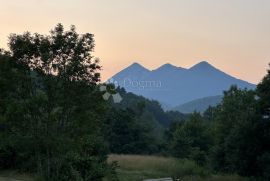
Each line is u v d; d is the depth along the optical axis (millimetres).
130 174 37562
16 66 16547
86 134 17047
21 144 16359
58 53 16609
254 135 38750
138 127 82500
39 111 16281
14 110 15727
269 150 38375
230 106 52281
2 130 16781
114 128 79938
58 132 16531
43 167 17391
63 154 17875
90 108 16781
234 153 39781
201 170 43906
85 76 16766
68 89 16516
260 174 38344
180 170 42781
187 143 69188
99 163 23719
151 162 43781
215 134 54719
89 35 16906
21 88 16422
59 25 16750
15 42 16641
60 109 16578
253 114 39250
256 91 40219
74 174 20438
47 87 16406
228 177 40438
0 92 16203
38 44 16516
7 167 26812
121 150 79000
